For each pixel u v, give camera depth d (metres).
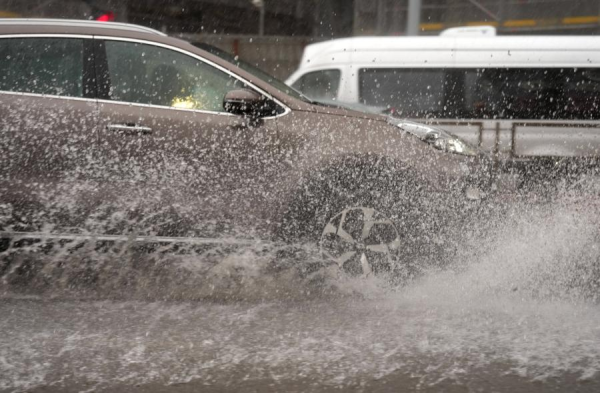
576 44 25.61
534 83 25.59
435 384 9.46
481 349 10.77
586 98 25.38
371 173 14.08
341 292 14.02
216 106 14.15
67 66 14.15
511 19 50.09
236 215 13.98
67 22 14.55
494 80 25.69
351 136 14.14
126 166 13.80
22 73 14.06
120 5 48.72
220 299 13.45
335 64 26.50
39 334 11.30
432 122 25.78
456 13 50.91
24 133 13.70
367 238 14.23
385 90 26.09
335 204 14.14
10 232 13.78
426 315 12.55
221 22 53.47
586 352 10.69
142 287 14.05
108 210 13.79
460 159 14.34
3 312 12.45
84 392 9.12
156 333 11.41
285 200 13.99
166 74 14.24
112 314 12.44
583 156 24.56
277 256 14.23
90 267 14.19
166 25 52.50
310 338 11.22
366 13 52.69
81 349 10.64
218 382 9.47
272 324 11.95
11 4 45.91
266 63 46.81
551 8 48.97
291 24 53.53
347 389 9.28
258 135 13.97
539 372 9.89
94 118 13.81
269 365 10.07
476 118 25.64
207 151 13.90
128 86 14.13
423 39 26.17
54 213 13.77
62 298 13.36
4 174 13.70
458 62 25.83
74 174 13.77
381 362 10.21
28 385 9.30
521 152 25.31
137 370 9.84
